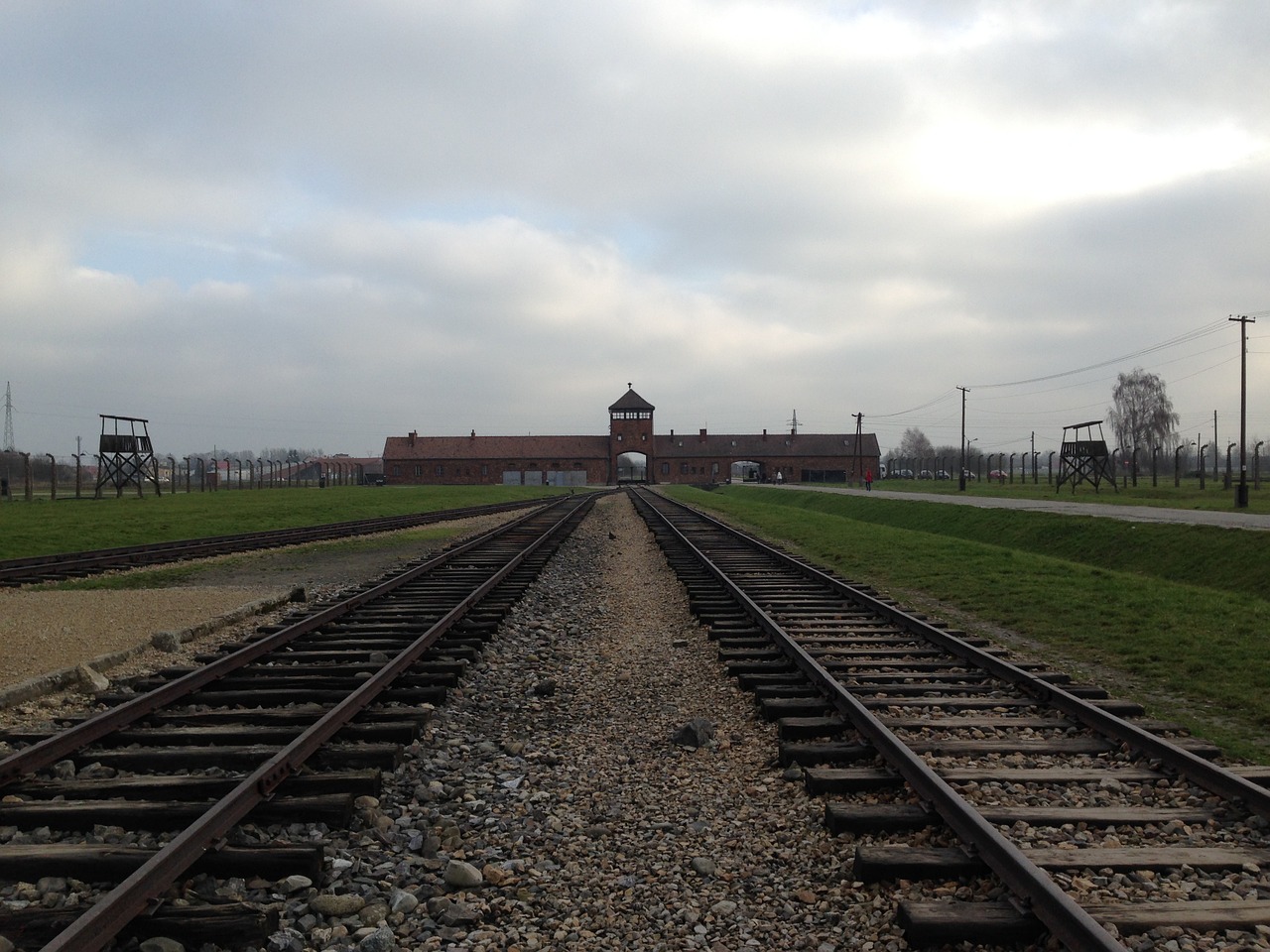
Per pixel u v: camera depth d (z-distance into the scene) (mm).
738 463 144625
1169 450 113938
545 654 11492
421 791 6391
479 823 5973
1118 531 26609
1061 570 19891
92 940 3900
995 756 7070
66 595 15875
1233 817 5691
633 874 5215
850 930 4465
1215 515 30562
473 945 4418
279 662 10570
